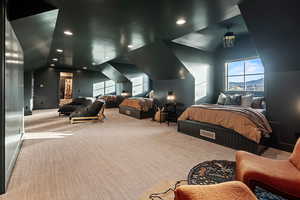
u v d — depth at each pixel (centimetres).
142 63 654
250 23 284
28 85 711
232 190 110
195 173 181
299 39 261
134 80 932
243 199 105
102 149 304
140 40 462
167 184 190
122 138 377
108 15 308
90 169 226
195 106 411
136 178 204
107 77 1171
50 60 756
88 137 383
